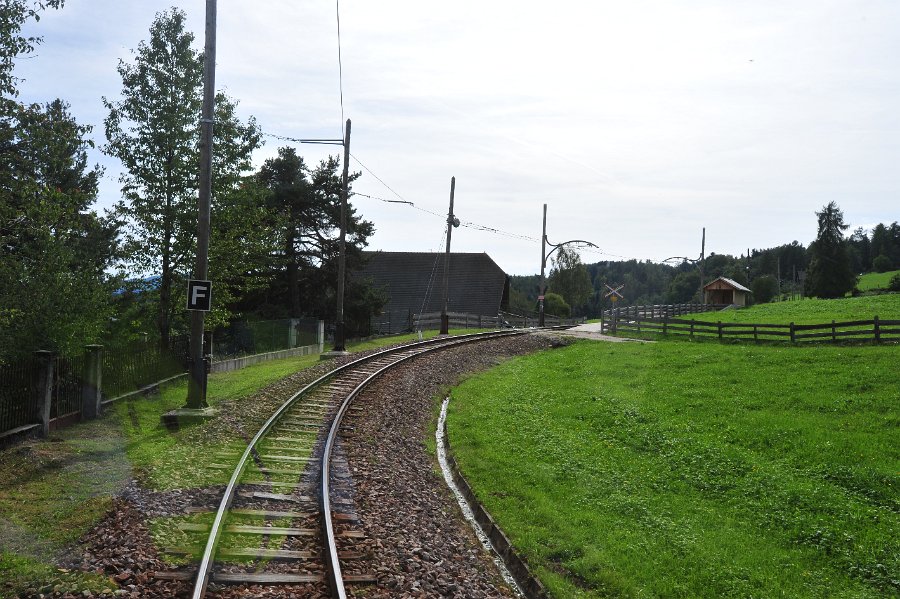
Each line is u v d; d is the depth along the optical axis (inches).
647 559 370.9
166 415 605.3
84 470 432.1
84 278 629.0
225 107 908.6
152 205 868.6
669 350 1205.7
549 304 3582.7
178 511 362.6
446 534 397.1
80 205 658.2
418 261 2701.8
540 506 450.3
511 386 951.0
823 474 506.0
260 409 664.4
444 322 1774.1
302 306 1691.7
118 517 344.5
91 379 609.6
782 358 998.4
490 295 2635.3
